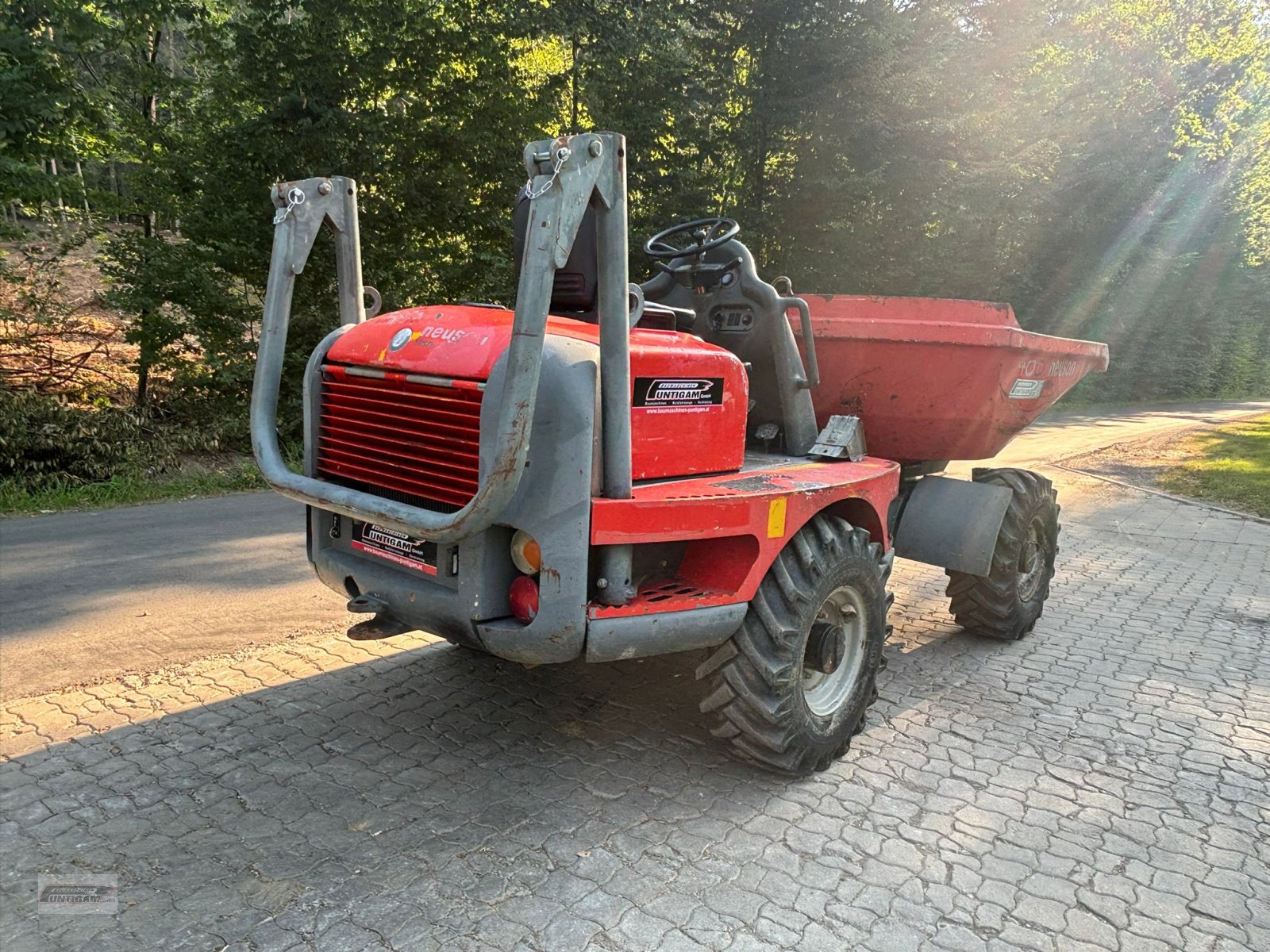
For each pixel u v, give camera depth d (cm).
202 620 494
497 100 1212
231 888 255
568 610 263
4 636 460
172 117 1133
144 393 1093
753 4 1533
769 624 313
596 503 262
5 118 887
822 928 248
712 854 283
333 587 338
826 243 1695
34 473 903
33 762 326
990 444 502
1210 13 2633
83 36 936
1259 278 3120
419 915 246
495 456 242
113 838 279
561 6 1247
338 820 295
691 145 1571
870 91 1592
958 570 470
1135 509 973
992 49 1722
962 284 1836
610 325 260
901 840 297
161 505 853
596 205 253
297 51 1088
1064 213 2092
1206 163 2466
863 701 363
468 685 413
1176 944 249
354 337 321
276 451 322
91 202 999
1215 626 562
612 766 341
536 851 280
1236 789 343
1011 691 441
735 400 327
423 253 1198
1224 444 1542
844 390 470
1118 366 2780
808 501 319
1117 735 390
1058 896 269
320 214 329
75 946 229
